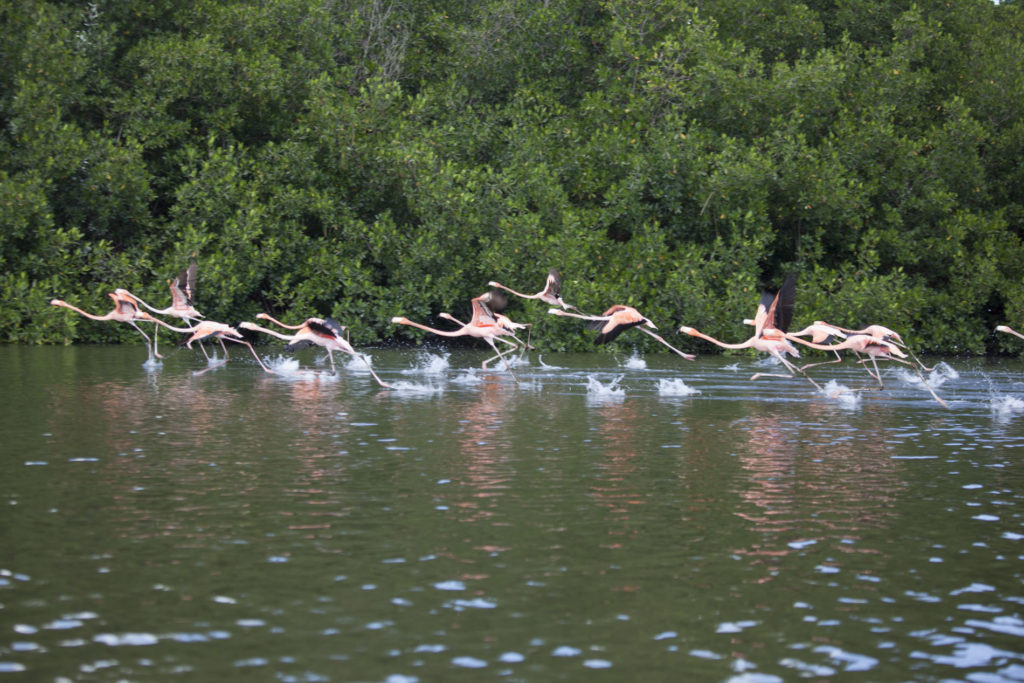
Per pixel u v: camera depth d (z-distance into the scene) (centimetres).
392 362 2514
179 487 918
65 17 3091
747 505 891
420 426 1341
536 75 3775
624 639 561
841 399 1805
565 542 755
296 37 3450
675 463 1095
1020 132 3594
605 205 3262
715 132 3412
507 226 3072
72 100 3023
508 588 645
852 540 773
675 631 574
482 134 3453
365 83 3541
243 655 528
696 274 3022
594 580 664
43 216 2816
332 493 906
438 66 3831
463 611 601
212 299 2938
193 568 673
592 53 3850
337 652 535
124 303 2225
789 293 1619
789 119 3344
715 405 1667
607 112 3403
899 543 766
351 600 617
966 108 3459
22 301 2773
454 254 3173
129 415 1386
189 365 2255
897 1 3881
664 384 2027
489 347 3225
